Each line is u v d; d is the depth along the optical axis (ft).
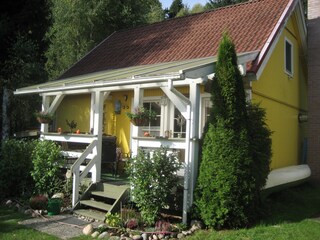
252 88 37.19
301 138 54.24
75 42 83.05
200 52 44.29
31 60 61.05
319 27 48.93
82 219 31.09
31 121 58.70
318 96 48.06
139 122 31.99
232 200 26.89
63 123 55.11
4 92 55.88
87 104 51.42
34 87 43.34
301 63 54.60
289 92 49.32
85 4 79.05
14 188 38.81
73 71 58.34
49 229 28.09
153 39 55.52
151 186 28.17
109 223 28.22
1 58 60.64
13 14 62.80
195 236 25.82
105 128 49.03
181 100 29.58
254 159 28.94
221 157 27.25
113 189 33.47
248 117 29.50
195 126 29.48
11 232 26.89
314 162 47.65
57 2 79.92
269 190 36.29
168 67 33.68
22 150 38.91
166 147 29.43
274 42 39.81
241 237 24.99
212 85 28.84
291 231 26.22
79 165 34.45
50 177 36.73
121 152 45.14
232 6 53.26
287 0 47.26
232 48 28.50
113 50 59.00
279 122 45.57
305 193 42.65
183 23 56.08
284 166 46.83
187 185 28.48
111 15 80.43
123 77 33.01
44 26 66.33
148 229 26.99
